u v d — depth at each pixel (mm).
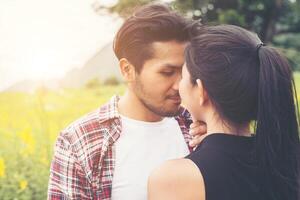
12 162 5488
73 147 1980
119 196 1993
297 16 13578
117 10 10320
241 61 1465
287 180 1505
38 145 5953
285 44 14555
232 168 1438
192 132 1662
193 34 1900
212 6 12148
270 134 1455
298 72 10469
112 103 2057
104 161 1984
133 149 2025
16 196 4836
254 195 1446
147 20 1910
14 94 10219
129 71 2004
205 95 1501
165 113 1996
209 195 1397
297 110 1525
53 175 2008
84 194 1976
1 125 7719
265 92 1442
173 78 1947
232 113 1471
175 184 1409
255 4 12727
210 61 1468
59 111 9445
